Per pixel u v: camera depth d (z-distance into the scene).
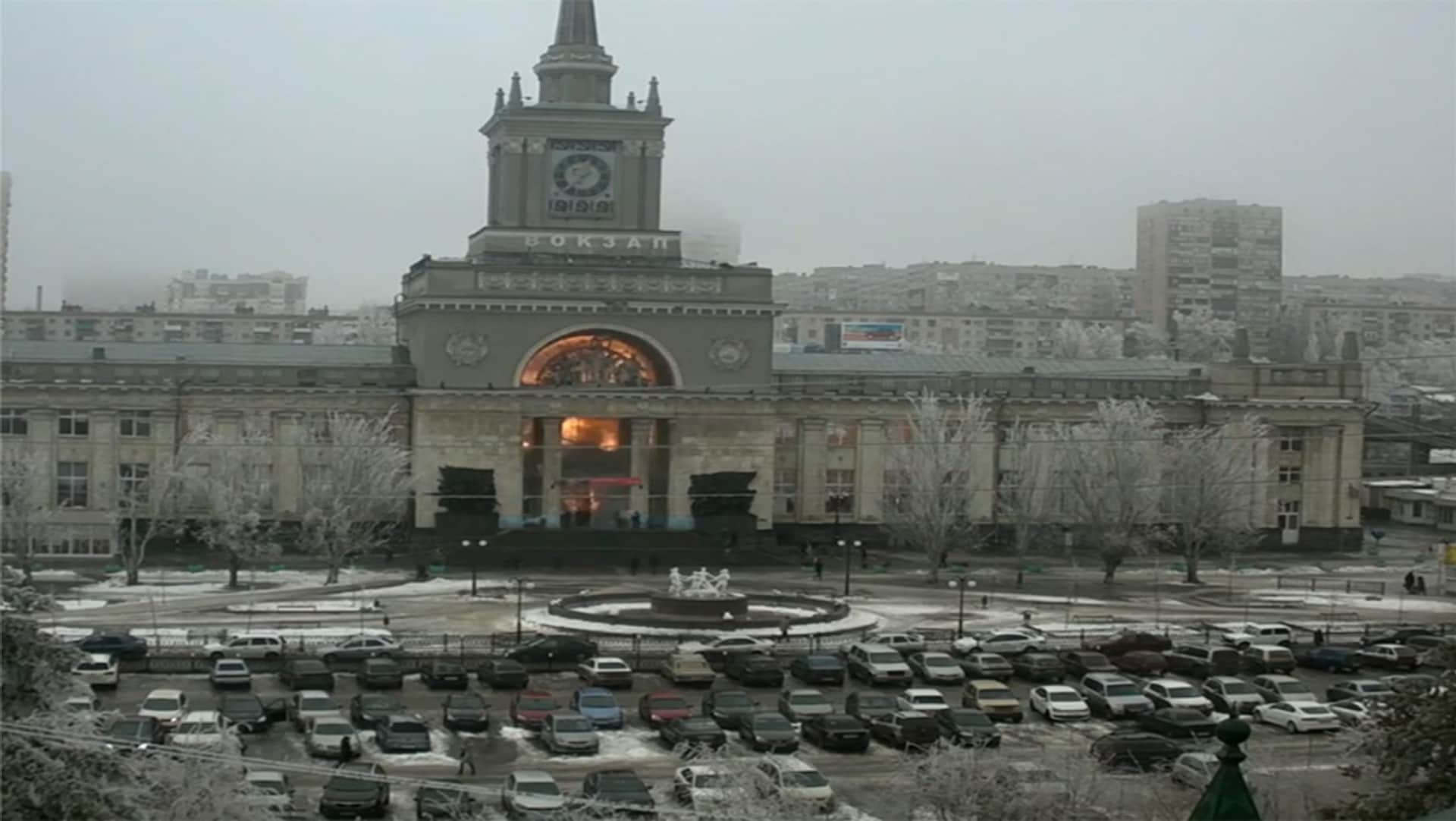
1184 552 137.88
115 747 40.12
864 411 145.62
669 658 81.69
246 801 41.44
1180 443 132.75
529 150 139.75
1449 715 43.06
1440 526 175.75
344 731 63.53
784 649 87.81
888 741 67.94
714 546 134.25
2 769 37.00
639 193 141.25
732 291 138.25
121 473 133.38
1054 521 143.12
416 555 129.00
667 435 139.12
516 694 75.50
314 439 132.50
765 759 55.19
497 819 51.53
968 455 129.38
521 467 135.25
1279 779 60.41
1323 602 117.00
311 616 100.00
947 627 99.38
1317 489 152.12
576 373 138.50
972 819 49.66
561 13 144.12
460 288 134.62
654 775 61.91
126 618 97.94
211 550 130.12
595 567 128.88
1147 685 76.44
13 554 114.75
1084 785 54.12
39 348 138.88
